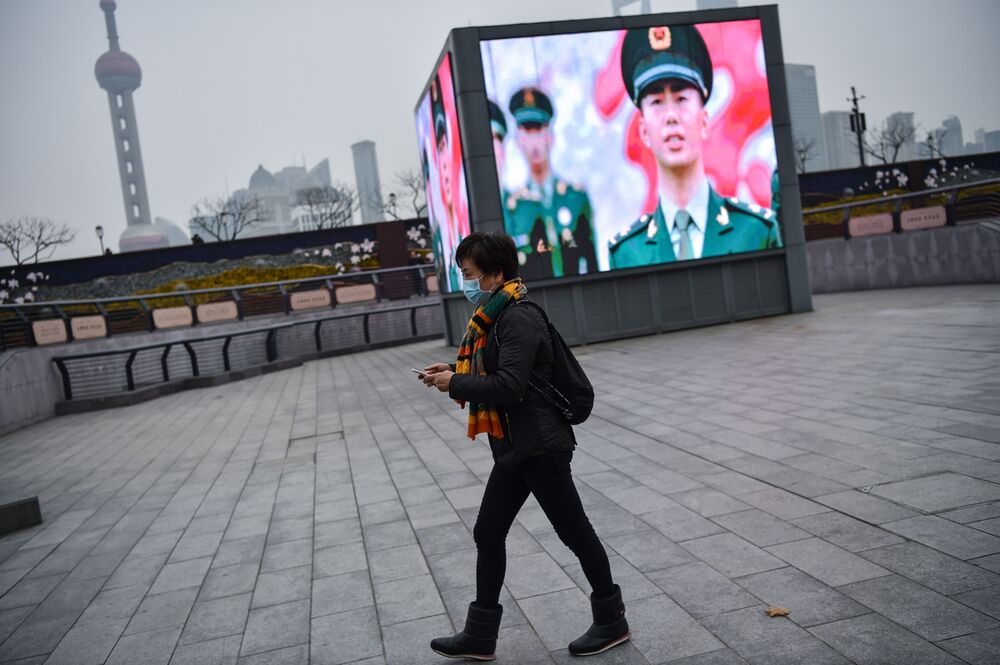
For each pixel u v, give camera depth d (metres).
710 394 7.65
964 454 4.47
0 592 4.34
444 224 16.92
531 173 13.80
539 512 4.55
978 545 3.20
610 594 2.74
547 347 2.64
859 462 4.63
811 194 31.45
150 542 5.05
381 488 5.76
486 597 2.76
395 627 3.23
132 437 10.07
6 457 9.69
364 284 24.23
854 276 19.16
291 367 18.55
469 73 13.48
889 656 2.45
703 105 14.31
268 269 28.89
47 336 17.14
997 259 15.09
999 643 2.43
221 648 3.23
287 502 5.69
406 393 11.26
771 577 3.20
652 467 5.25
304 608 3.58
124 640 3.44
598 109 13.95
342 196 65.12
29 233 47.81
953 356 7.68
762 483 4.53
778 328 12.63
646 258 14.25
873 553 3.28
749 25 14.43
